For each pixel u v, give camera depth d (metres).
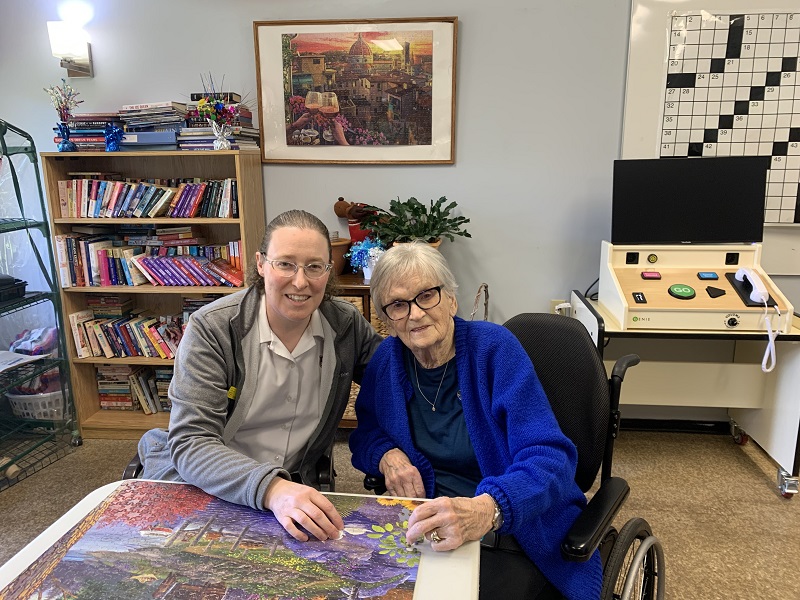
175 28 2.69
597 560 1.25
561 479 1.11
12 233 2.76
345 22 2.59
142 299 2.96
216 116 2.49
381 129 2.68
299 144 2.74
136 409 2.94
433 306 1.22
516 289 2.80
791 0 2.37
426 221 2.61
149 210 2.63
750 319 2.10
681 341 2.71
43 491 2.35
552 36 2.54
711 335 2.12
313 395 1.41
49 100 2.81
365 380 1.43
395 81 2.62
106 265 2.68
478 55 2.58
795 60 2.42
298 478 1.41
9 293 2.47
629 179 2.32
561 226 2.71
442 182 2.72
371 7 2.58
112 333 2.76
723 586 1.77
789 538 2.00
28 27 2.75
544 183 2.68
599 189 2.66
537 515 1.07
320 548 0.92
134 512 1.02
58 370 2.73
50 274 2.75
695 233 2.32
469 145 2.67
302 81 2.67
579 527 1.08
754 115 2.49
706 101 2.50
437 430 1.32
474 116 2.64
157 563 0.88
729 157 2.27
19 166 2.77
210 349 1.27
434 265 1.23
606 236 2.70
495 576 1.17
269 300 1.28
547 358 1.39
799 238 2.56
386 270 1.23
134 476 1.38
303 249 1.24
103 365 2.90
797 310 2.64
